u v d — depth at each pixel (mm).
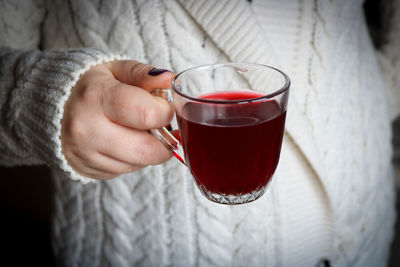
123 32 517
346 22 560
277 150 388
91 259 609
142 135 396
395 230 1108
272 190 547
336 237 610
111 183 559
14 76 440
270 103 350
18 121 428
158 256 580
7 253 1002
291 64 533
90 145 391
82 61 406
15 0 545
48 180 1018
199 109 350
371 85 625
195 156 377
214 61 514
